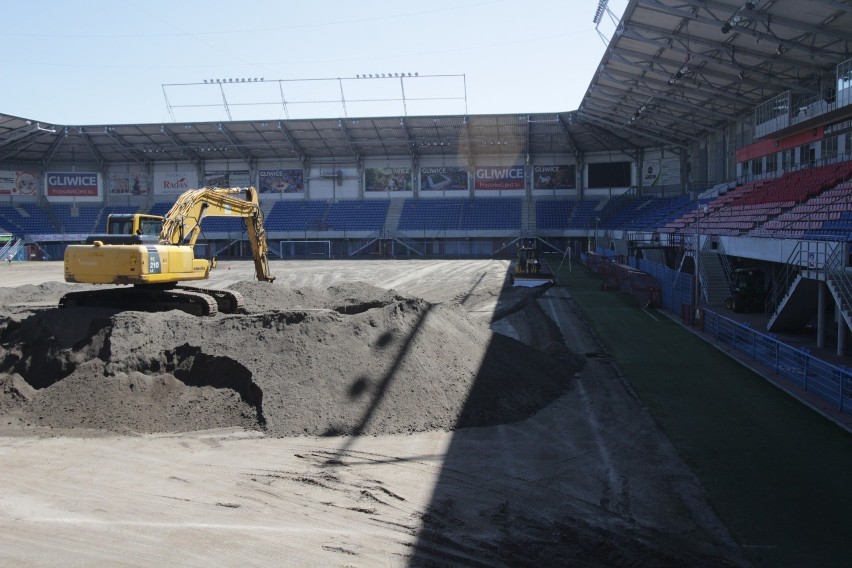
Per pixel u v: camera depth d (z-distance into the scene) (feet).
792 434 47.60
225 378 51.70
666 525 33.50
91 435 46.16
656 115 186.91
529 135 238.48
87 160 261.44
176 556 29.91
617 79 154.92
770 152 146.20
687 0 98.94
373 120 228.84
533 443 46.24
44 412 48.80
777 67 122.31
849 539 31.76
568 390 60.64
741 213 133.90
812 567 29.30
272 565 29.17
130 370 52.24
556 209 252.62
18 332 59.06
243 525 33.09
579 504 36.09
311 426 47.19
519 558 30.17
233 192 88.53
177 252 66.69
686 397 57.88
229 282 155.74
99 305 67.77
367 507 35.40
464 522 33.81
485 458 43.19
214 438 45.80
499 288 140.05
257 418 48.06
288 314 57.16
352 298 91.61
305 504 35.65
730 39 112.06
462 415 50.67
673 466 41.68
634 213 227.40
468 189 261.65
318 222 256.52
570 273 183.52
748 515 34.53
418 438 46.98
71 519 33.58
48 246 246.68
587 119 214.90
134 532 32.22
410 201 261.65
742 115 165.17
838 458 42.65
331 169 265.54
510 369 60.18
